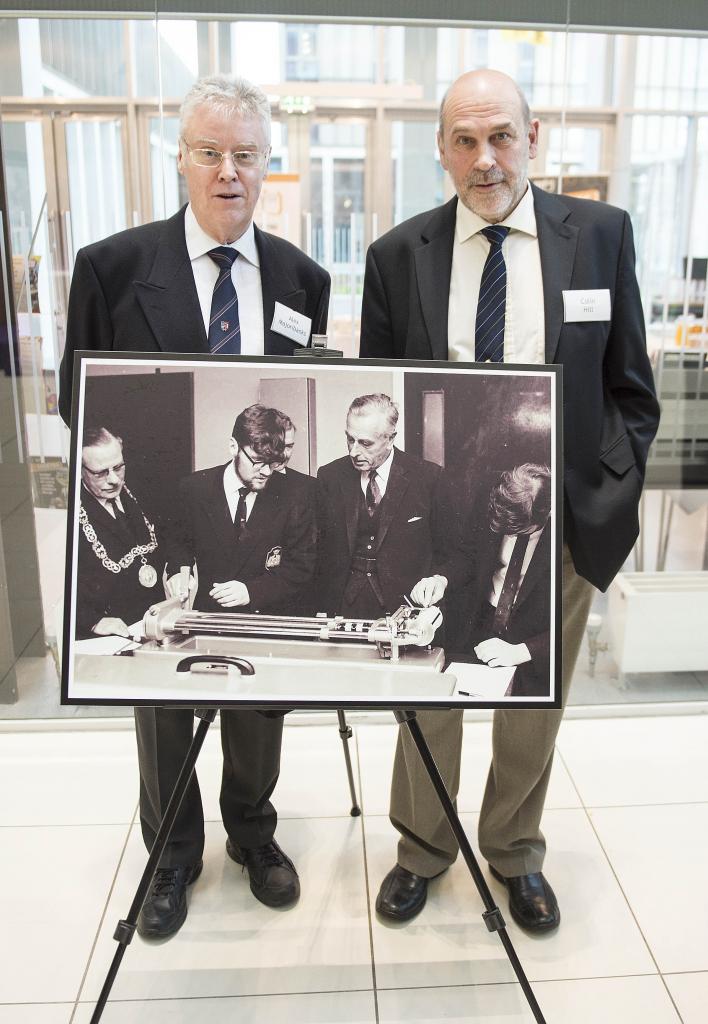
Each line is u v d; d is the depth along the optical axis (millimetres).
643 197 2393
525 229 1453
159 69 2219
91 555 1156
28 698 2508
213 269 1509
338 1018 1438
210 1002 1473
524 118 1366
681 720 2463
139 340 1476
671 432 2561
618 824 1984
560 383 1196
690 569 2672
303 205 2379
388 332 1590
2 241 2320
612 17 2266
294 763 2244
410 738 1597
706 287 2457
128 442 1155
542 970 1546
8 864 1833
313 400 1173
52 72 2209
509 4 2248
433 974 1540
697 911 1703
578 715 2477
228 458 1167
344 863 1849
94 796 2096
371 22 2246
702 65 2318
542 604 1201
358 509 1185
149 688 1179
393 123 2334
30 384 2410
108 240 1487
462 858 1882
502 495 1194
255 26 2221
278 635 1184
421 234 1529
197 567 1171
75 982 1514
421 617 1193
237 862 1861
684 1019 1435
